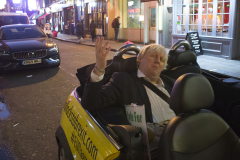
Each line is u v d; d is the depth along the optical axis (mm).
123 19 16562
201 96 1520
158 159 1513
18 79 6641
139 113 1746
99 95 1825
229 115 2539
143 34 14781
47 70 7637
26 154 2957
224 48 8734
